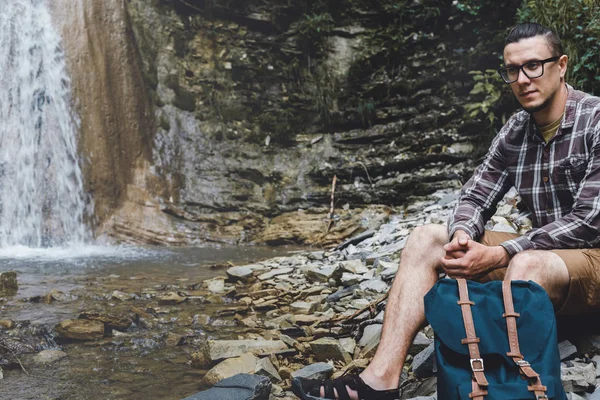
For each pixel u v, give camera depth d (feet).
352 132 31.50
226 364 8.59
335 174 30.40
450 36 30.99
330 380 7.02
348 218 28.09
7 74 30.12
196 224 29.53
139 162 31.01
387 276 13.24
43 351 9.98
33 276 17.88
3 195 28.84
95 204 29.01
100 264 20.83
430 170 29.50
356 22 32.45
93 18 31.09
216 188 30.76
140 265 20.54
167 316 12.64
